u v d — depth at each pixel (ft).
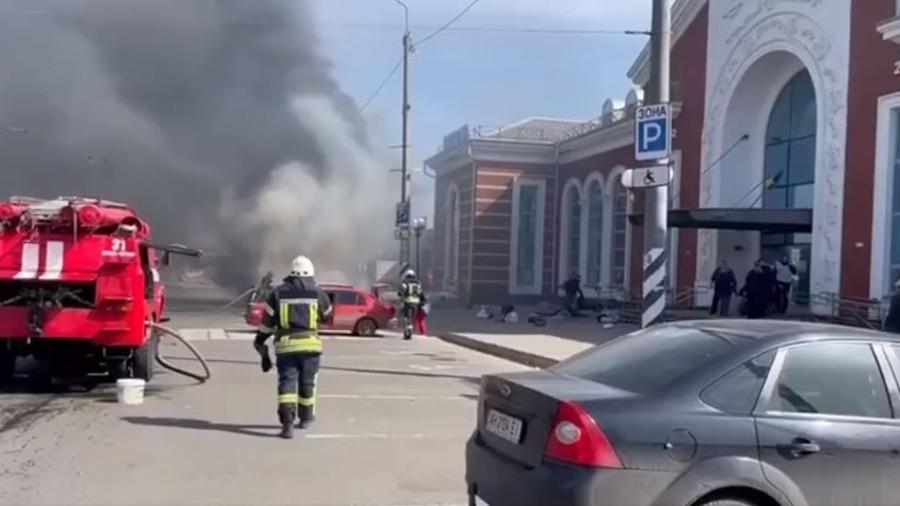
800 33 69.82
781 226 72.59
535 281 123.24
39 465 23.12
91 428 28.30
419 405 35.32
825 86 66.69
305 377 28.94
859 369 15.28
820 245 66.33
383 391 39.34
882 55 61.05
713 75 81.56
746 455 14.02
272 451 25.66
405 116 90.07
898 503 14.60
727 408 14.35
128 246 35.50
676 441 13.88
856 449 14.47
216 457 24.64
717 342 15.57
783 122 77.51
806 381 14.90
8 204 34.60
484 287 122.11
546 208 122.83
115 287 35.22
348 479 22.67
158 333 42.04
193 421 29.96
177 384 39.34
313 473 23.18
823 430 14.46
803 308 69.05
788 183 76.33
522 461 14.70
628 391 14.78
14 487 20.90
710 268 80.89
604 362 16.65
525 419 14.97
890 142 60.39
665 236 37.09
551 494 13.73
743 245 80.79
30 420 29.55
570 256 118.83
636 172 36.83
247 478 22.40
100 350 36.68
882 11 61.11
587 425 13.80
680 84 86.79
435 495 21.33
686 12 84.99
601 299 105.70
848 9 64.54
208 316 92.94
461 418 32.32
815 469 14.25
